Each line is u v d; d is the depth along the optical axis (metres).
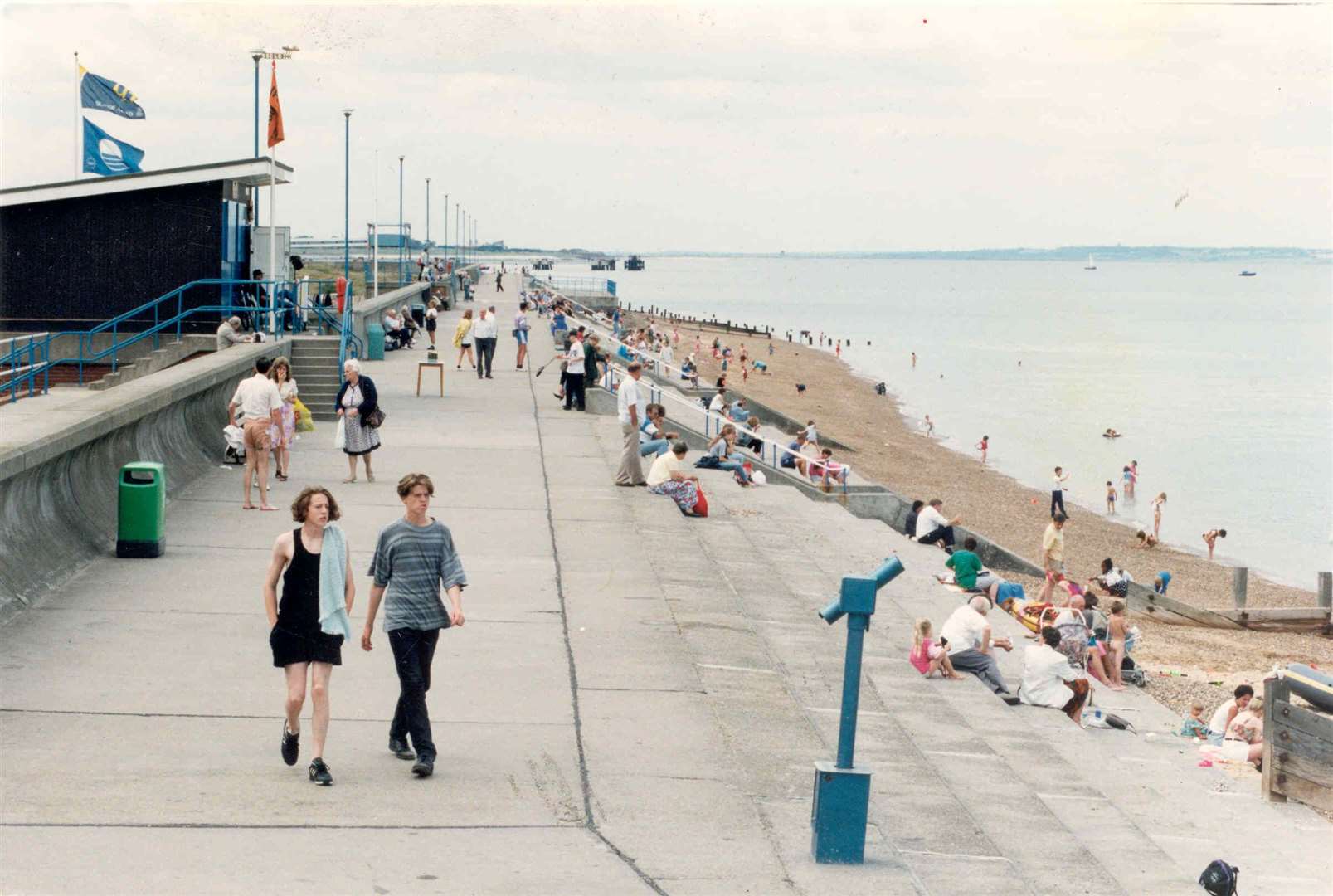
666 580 15.59
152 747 9.52
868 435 63.78
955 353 131.38
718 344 97.50
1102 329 181.75
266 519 17.72
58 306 31.14
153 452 19.02
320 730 8.95
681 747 10.09
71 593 13.69
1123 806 12.87
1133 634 20.45
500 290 94.12
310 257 101.19
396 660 9.34
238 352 25.67
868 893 7.62
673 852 8.09
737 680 11.97
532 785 9.15
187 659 11.68
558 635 13.12
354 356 31.44
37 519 14.22
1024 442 68.06
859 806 8.05
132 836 7.89
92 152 35.44
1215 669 22.47
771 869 7.91
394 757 9.59
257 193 34.03
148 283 31.22
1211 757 15.41
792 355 116.88
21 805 8.33
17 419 15.36
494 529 17.94
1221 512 51.84
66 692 10.66
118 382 28.50
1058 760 12.73
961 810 9.35
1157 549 43.25
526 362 40.34
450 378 35.38
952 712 12.73
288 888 7.23
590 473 22.67
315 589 8.98
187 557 15.48
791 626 14.81
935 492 47.97
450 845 8.02
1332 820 13.35
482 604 14.16
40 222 30.95
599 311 98.94
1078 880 8.43
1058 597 24.77
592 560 16.44
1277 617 28.38
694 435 29.98
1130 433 73.56
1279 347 147.12
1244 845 12.00
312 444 24.55
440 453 23.95
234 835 7.99
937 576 20.84
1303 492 56.66
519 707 10.88
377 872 7.52
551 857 7.89
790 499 25.05
